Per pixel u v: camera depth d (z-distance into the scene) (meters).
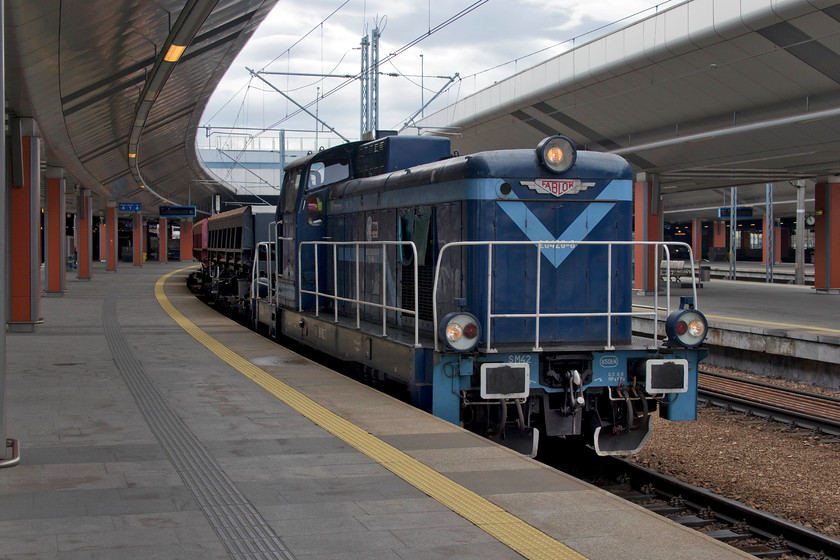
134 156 24.97
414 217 8.30
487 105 24.50
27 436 6.12
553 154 7.29
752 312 17.73
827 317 16.42
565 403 6.94
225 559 3.68
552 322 7.43
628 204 7.64
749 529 6.03
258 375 9.06
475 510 4.42
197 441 5.98
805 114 15.90
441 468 5.25
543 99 21.70
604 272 7.55
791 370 13.09
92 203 47.44
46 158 21.23
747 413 10.38
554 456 8.00
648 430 7.28
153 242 77.56
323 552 3.79
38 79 12.03
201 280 27.89
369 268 9.51
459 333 6.63
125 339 12.74
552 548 3.87
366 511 4.39
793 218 61.16
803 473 7.79
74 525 4.11
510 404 6.91
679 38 15.86
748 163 22.44
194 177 45.44
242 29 15.73
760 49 15.09
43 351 11.25
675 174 25.42
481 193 7.20
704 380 13.16
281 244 12.45
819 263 24.62
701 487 7.19
